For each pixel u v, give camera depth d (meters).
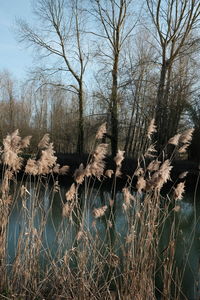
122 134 32.22
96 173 5.75
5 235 6.11
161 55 27.75
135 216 5.82
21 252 6.34
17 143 5.93
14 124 40.50
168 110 24.59
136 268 5.49
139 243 5.61
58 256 6.02
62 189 19.45
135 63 27.86
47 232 9.09
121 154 5.89
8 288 5.86
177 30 27.41
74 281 5.79
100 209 5.63
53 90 32.25
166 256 5.61
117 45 29.30
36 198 6.21
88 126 30.25
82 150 30.48
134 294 5.41
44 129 38.88
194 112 25.19
